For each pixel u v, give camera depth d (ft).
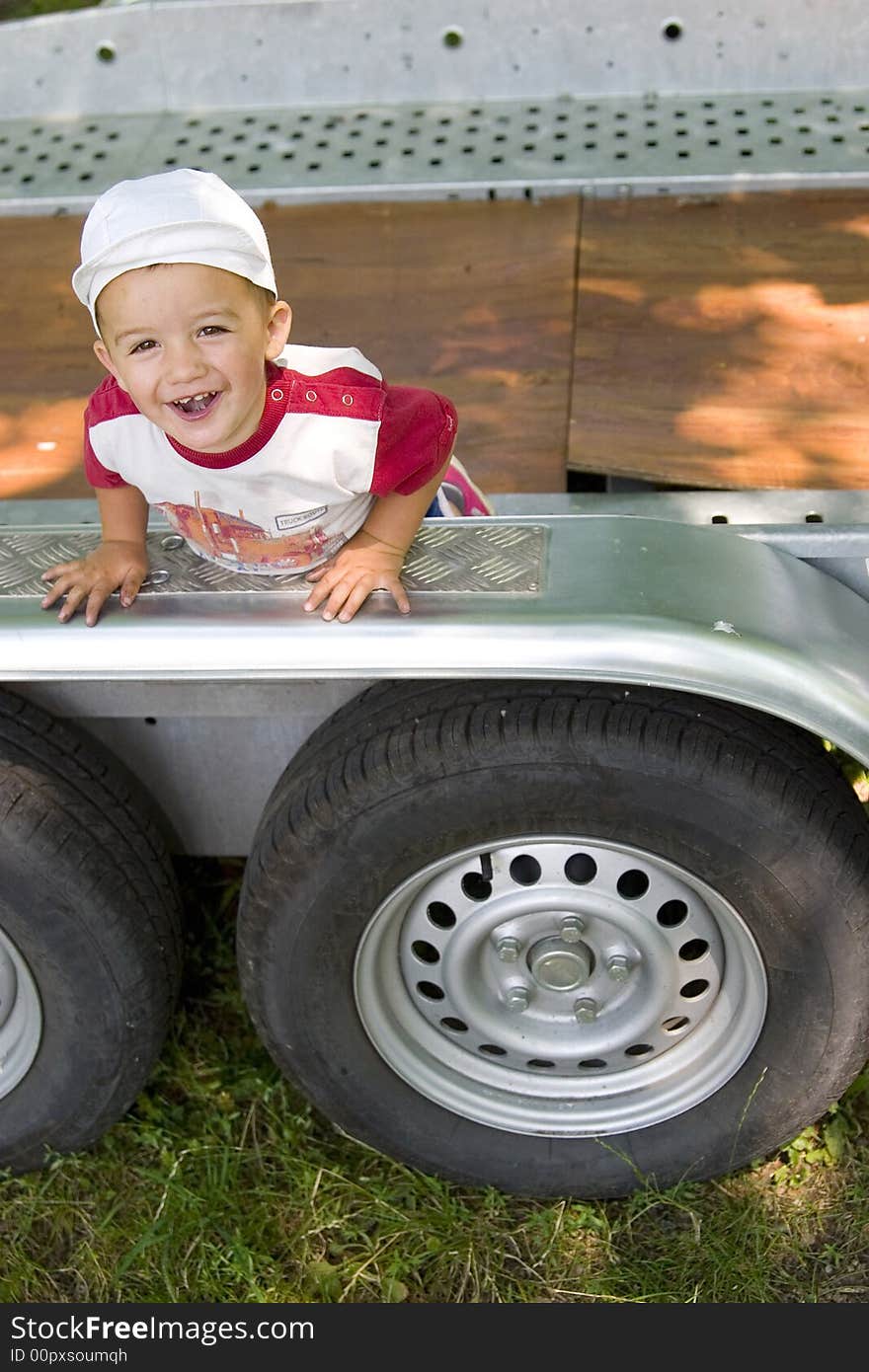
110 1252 7.59
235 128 11.06
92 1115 7.57
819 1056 6.95
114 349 5.35
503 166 10.21
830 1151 7.76
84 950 6.91
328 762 6.43
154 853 7.29
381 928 6.82
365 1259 7.47
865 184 9.95
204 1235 7.58
